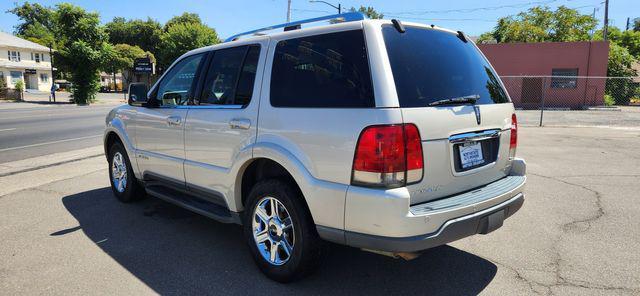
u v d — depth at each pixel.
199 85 4.16
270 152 3.26
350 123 2.84
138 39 80.50
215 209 4.05
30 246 4.12
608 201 5.57
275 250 3.41
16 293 3.23
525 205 5.43
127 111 5.14
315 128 3.01
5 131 14.49
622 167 7.69
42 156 9.28
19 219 4.90
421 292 3.26
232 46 3.94
